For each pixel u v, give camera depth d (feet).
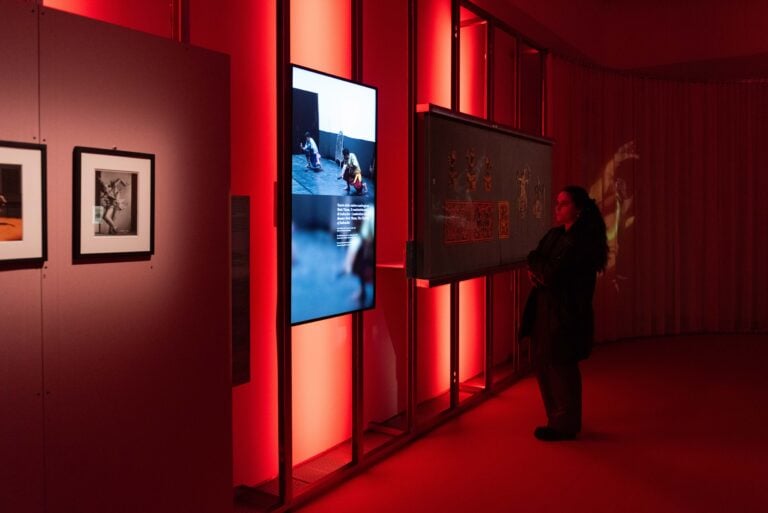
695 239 29.68
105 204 7.84
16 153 6.89
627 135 28.02
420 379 17.83
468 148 16.65
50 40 7.29
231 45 11.17
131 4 9.45
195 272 9.12
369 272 13.46
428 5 17.44
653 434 15.78
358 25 13.15
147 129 8.38
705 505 11.95
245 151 11.49
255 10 11.63
